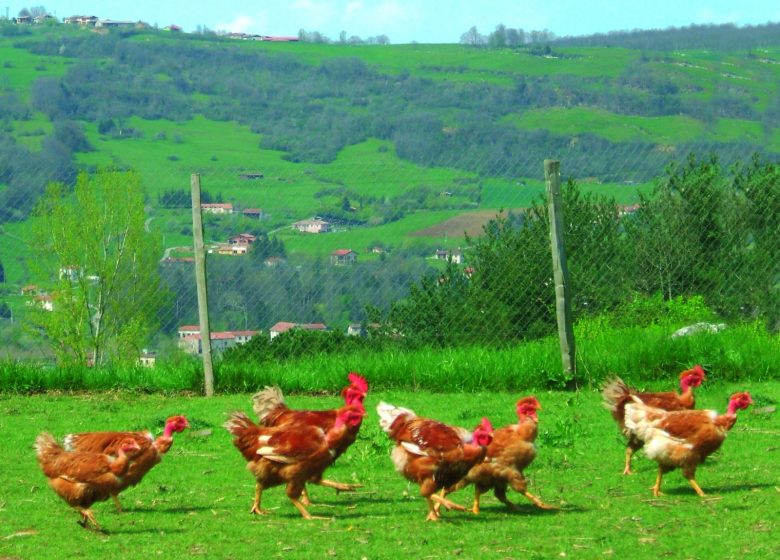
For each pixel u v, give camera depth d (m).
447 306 15.49
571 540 7.46
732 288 16.19
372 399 14.08
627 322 16.09
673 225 16.16
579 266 16.03
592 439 11.54
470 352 15.36
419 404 13.66
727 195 16.14
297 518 8.36
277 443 8.30
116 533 7.86
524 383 14.72
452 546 7.36
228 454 11.12
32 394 14.88
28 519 8.29
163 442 8.55
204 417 13.10
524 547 7.29
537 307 15.55
